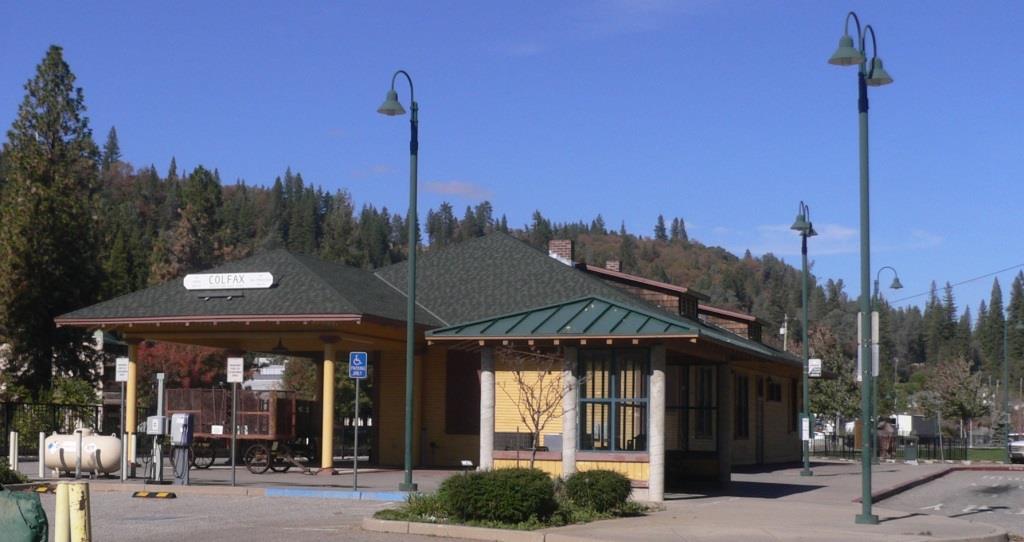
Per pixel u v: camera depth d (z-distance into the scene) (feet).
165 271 265.75
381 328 102.37
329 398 98.07
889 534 54.49
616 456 71.26
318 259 115.85
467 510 55.93
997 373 487.61
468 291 119.55
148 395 177.88
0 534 32.09
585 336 70.13
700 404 93.86
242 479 89.10
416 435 111.24
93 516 61.57
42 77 175.01
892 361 421.59
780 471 120.37
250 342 115.14
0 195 192.85
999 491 100.68
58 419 123.65
